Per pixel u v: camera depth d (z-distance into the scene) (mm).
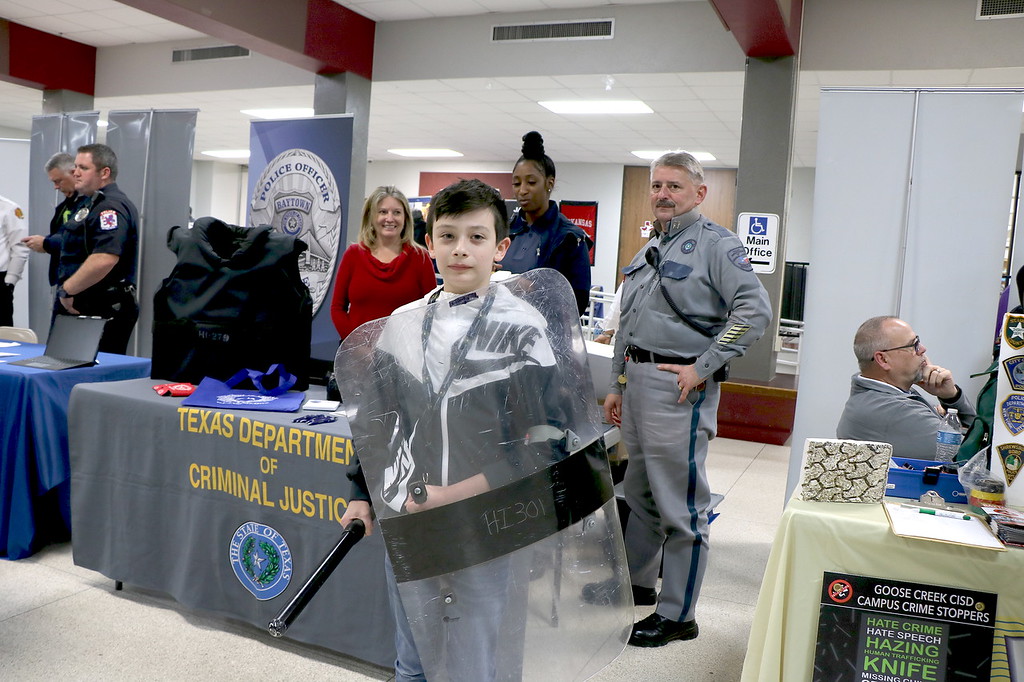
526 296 1282
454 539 1221
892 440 2162
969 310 2887
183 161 5047
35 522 2977
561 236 3182
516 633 1263
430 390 1236
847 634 1563
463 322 1248
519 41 7195
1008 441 1672
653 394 2443
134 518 2537
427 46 7543
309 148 4949
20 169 6316
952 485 1791
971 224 2875
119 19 8109
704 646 2508
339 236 4859
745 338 2307
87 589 2695
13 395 2914
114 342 4145
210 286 2689
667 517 2459
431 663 1241
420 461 1233
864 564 1565
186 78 8961
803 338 3068
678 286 2420
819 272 3031
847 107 2967
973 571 1497
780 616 1606
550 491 1258
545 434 1264
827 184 3004
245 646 2346
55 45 8852
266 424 2268
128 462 2541
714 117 8945
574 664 1298
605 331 4074
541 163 3139
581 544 1298
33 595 2635
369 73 7723
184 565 2439
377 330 1246
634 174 13430
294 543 2244
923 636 1527
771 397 6020
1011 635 1480
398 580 1239
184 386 2613
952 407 2318
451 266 1379
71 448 2656
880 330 2260
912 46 6035
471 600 1233
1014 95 2805
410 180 15258
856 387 2297
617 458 3072
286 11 6641
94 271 4023
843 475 1688
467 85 7887
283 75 8414
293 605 1319
